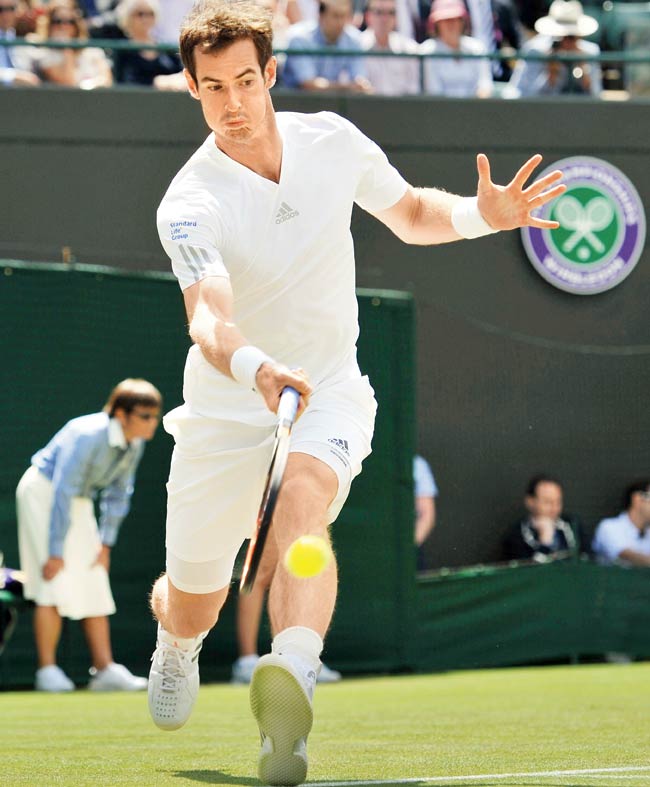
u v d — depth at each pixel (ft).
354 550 82.58
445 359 97.30
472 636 86.33
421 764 36.19
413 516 84.23
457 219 34.78
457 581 86.12
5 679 75.92
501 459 97.50
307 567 25.08
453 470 96.53
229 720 53.93
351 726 50.03
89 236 98.12
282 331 33.12
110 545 74.18
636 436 99.96
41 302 77.97
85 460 72.13
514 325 105.70
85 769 36.14
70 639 77.71
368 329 83.25
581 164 107.14
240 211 32.40
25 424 77.30
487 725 49.85
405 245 103.91
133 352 79.71
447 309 103.91
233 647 80.02
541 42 111.04
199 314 30.37
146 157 98.99
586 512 98.73
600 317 107.34
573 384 99.30
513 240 105.91
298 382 28.02
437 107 104.99
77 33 101.35
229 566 34.86
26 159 97.45
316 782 31.68
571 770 34.27
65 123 98.02
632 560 96.37
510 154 106.22
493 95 107.76
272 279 32.73
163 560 79.41
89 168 98.27
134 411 72.49
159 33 106.83
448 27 107.96
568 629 89.51
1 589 70.33
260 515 26.81
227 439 32.91
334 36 104.63
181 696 37.27
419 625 84.38
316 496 30.42
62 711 59.98
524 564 88.38
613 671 83.41
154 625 79.10
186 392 33.96
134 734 47.98
